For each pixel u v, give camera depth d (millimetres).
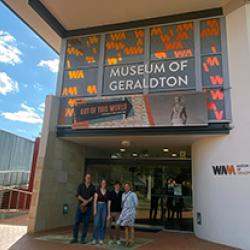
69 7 8398
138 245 6332
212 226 7012
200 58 7754
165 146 9648
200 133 7199
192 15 8086
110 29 8961
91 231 8133
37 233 7426
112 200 6633
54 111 8727
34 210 7676
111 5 8156
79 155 10195
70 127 8602
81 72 8969
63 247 5902
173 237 7570
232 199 6609
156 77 8086
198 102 7230
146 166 10305
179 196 9594
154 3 7906
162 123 7398
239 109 6902
